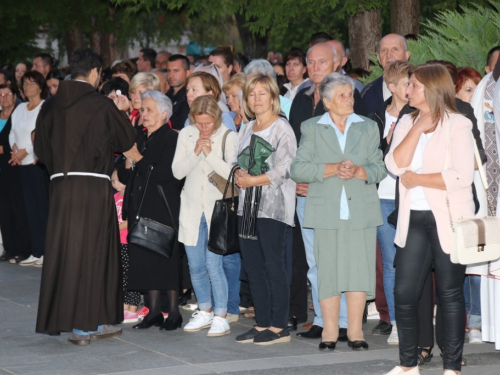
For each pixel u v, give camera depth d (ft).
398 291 20.98
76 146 25.09
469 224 19.99
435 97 20.49
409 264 20.85
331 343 24.52
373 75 34.12
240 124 29.55
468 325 25.96
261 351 24.29
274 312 25.13
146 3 54.39
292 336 26.18
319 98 26.55
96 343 25.25
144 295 28.71
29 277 35.78
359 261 24.11
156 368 22.39
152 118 26.78
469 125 20.65
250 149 24.88
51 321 24.98
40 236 38.52
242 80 28.02
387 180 25.38
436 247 20.57
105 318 25.23
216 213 25.26
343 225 24.03
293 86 33.06
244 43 70.90
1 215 39.58
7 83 39.45
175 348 24.62
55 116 25.34
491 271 23.24
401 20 47.78
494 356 23.76
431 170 20.58
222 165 25.67
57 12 60.13
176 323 27.12
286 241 26.43
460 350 20.86
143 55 46.09
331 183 24.17
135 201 26.71
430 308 22.89
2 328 27.07
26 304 30.60
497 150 23.86
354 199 24.04
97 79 25.99
